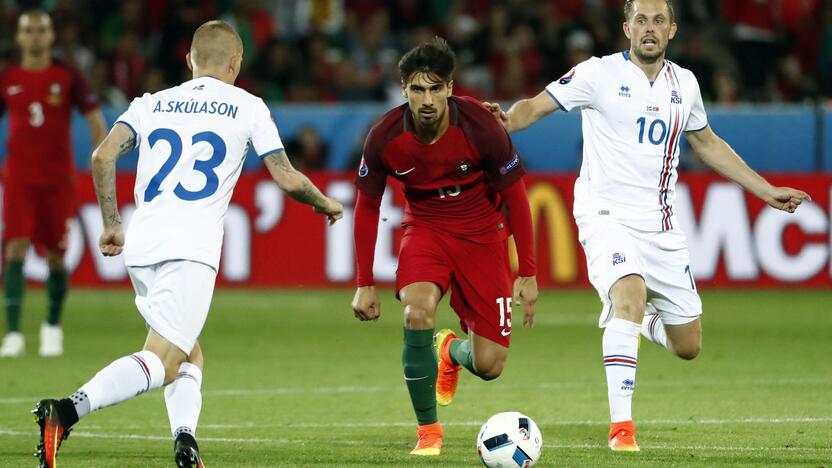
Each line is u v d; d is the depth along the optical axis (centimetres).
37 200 4006
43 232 4031
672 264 2567
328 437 2584
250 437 2584
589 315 5206
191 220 2100
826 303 5584
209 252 2098
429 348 2342
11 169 3991
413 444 2486
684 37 7125
